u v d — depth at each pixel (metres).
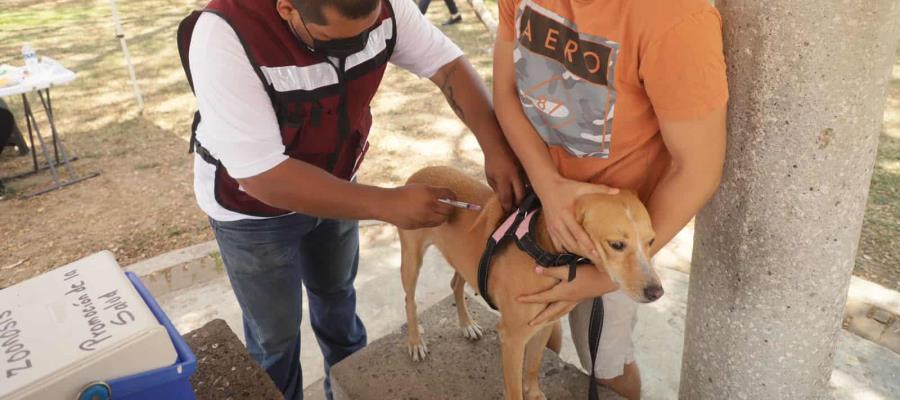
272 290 2.39
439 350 2.79
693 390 2.08
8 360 1.27
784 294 1.74
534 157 1.72
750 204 1.68
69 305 1.43
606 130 1.54
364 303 4.03
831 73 1.47
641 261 1.50
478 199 2.30
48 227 5.19
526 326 2.00
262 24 1.78
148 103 7.83
